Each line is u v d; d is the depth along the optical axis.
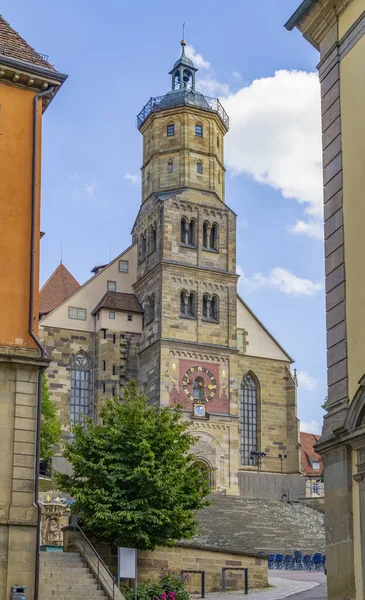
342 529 30.03
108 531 45.94
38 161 39.94
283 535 77.31
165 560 47.97
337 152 33.69
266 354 105.81
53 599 40.22
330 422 31.52
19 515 35.78
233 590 49.34
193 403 95.50
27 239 38.81
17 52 40.41
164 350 95.62
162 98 106.44
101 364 98.44
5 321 37.56
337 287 32.56
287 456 103.38
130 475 46.66
